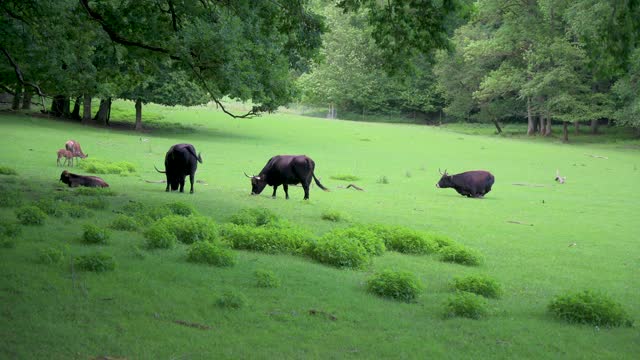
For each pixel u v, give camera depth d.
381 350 6.11
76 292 7.11
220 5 15.21
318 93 91.56
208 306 7.10
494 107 76.19
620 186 31.66
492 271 11.05
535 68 67.50
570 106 65.38
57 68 16.94
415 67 13.48
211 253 9.19
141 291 7.42
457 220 18.09
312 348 6.03
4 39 14.78
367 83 91.81
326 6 92.12
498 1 67.56
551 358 6.25
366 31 13.57
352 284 8.93
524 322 7.56
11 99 53.44
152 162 29.45
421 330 6.92
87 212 12.62
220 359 5.54
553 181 33.66
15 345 5.41
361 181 29.45
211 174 27.19
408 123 94.94
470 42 72.88
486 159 46.62
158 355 5.52
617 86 56.16
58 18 14.80
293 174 19.73
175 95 48.12
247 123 63.16
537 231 16.86
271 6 14.12
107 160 27.33
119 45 17.58
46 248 8.83
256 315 6.94
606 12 9.85
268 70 17.11
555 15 63.91
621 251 14.24
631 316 8.10
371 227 13.42
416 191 26.38
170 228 10.87
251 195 20.06
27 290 6.99
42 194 15.46
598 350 6.60
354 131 64.25
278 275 8.91
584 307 7.72
